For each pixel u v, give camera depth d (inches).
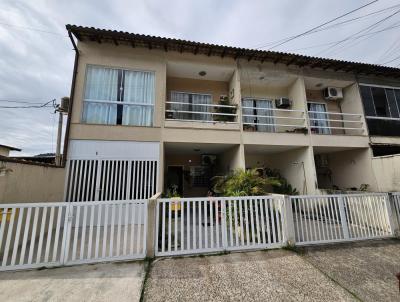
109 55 284.0
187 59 312.8
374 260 149.3
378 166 323.3
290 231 172.1
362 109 359.9
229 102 347.3
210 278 123.6
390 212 199.9
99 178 255.9
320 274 129.3
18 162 174.7
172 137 282.0
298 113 355.3
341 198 192.1
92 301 101.6
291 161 365.4
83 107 270.4
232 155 332.2
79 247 175.5
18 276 124.1
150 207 154.9
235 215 168.4
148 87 293.1
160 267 136.4
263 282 119.9
